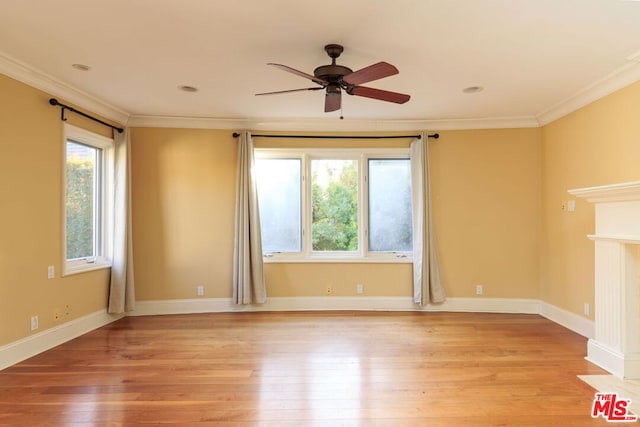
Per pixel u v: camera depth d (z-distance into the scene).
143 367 3.17
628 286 2.96
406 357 3.39
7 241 3.18
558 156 4.46
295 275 5.14
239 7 2.35
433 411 2.47
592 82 3.61
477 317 4.73
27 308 3.37
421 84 3.69
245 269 4.91
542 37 2.73
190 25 2.58
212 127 5.02
